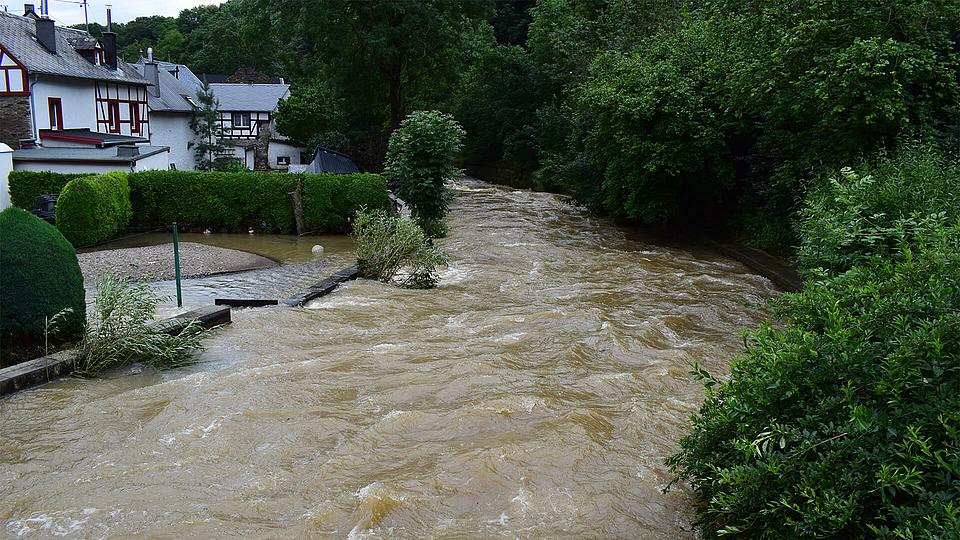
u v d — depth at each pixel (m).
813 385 4.21
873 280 4.84
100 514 5.02
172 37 81.00
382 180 22.64
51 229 8.89
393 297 12.55
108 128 31.98
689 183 21.09
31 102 27.39
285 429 6.49
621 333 9.83
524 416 6.84
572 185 27.00
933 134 13.05
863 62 12.46
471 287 13.77
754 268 16.31
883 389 3.79
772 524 4.02
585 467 5.82
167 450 6.09
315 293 12.31
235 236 22.36
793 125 16.39
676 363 8.69
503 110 42.53
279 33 36.84
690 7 26.47
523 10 56.34
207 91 41.12
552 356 8.90
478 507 5.19
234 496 5.28
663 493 5.29
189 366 8.60
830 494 3.62
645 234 22.09
